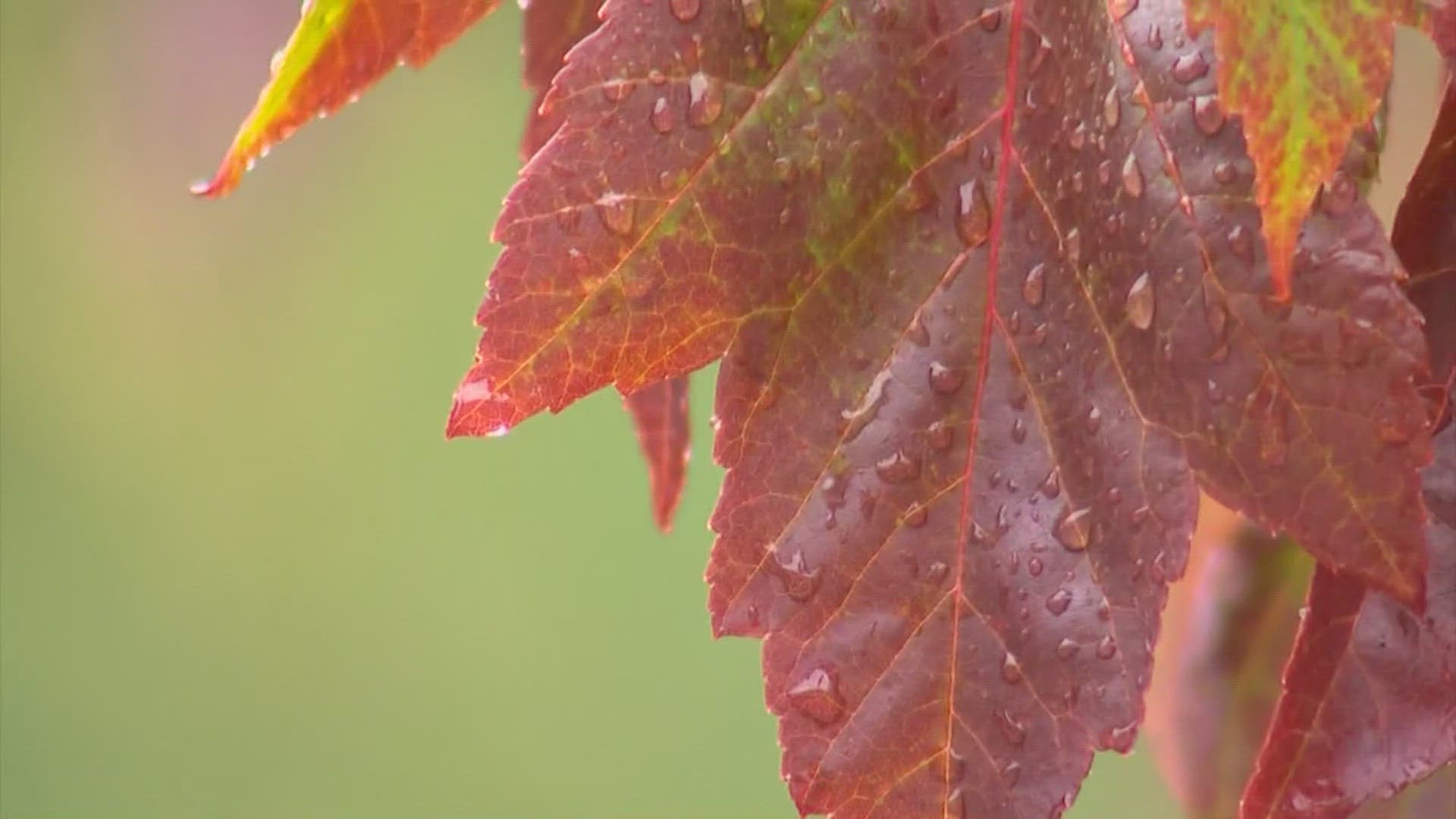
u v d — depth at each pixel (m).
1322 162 0.58
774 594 0.60
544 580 1.78
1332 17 0.58
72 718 1.72
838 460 0.60
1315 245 0.59
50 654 1.74
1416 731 0.60
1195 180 0.59
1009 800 0.60
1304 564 0.67
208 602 1.78
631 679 1.74
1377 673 0.60
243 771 1.72
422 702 1.74
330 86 0.61
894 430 0.60
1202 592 0.67
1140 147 0.60
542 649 1.75
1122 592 0.60
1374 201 0.66
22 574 1.77
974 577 0.60
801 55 0.60
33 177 1.74
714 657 1.75
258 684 1.75
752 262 0.60
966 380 0.60
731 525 0.60
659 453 0.64
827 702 0.60
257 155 0.61
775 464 0.60
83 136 1.71
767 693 0.60
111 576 1.78
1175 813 1.32
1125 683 0.60
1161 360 0.60
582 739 1.71
